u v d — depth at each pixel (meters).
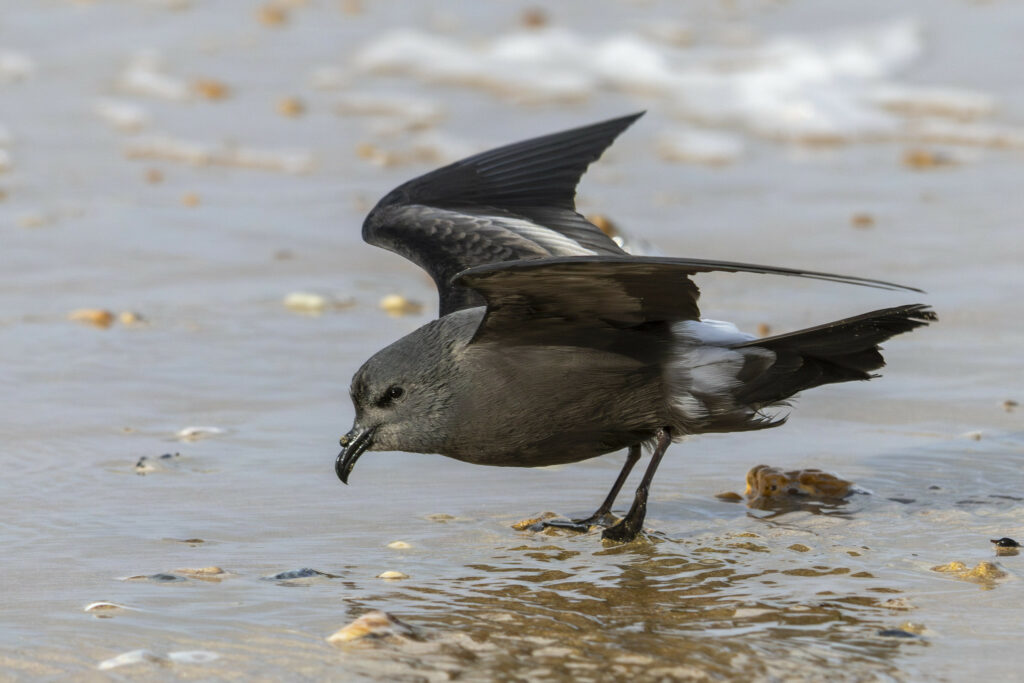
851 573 9.05
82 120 24.05
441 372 9.43
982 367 13.73
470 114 24.67
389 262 17.61
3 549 9.52
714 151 22.84
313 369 13.80
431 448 9.62
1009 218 19.03
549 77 26.83
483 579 9.05
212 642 8.02
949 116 24.66
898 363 13.91
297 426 12.28
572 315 9.06
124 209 19.48
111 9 31.17
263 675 7.58
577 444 9.68
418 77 27.02
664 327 9.34
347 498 10.63
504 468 11.34
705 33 29.53
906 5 31.05
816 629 8.16
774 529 9.95
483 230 11.22
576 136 11.95
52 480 10.95
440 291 10.77
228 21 30.59
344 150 22.69
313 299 15.84
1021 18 29.95
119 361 13.99
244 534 9.86
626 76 26.91
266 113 24.69
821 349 9.22
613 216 18.95
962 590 8.72
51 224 18.72
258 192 20.48
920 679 7.48
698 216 19.17
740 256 17.41
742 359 9.30
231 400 12.94
